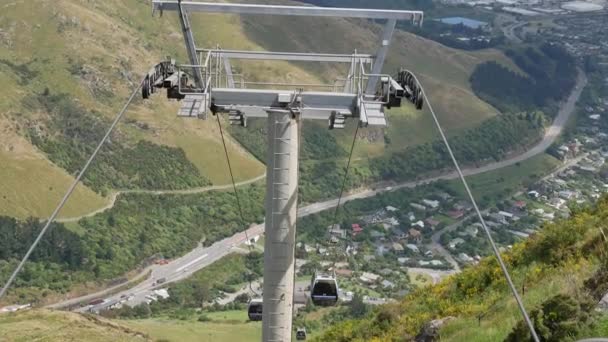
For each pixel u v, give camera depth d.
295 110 15.30
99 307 125.38
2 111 169.50
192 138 193.25
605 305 13.09
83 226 150.88
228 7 16.66
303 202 179.25
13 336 47.81
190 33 16.88
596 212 25.00
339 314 96.81
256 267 147.38
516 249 26.03
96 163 172.62
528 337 13.15
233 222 167.88
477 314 20.84
